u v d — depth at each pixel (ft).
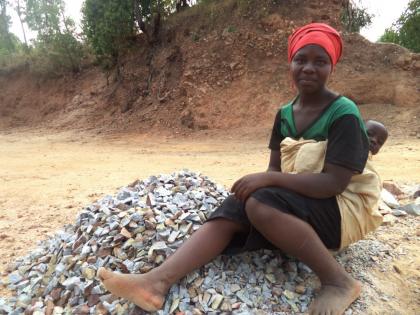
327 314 7.59
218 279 8.50
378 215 9.09
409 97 42.80
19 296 9.32
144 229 9.48
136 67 59.06
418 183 17.97
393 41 59.26
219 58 50.08
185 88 50.34
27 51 79.92
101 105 61.05
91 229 10.02
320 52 8.46
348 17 52.01
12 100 74.28
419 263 10.12
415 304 8.61
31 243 12.67
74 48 71.10
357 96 44.73
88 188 20.56
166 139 43.65
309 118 8.85
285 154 9.09
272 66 47.67
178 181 11.84
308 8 50.01
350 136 8.13
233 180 20.79
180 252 8.13
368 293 8.68
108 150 37.32
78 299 8.55
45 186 21.57
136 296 7.50
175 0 59.47
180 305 7.89
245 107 45.91
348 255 10.16
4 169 28.04
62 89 70.90
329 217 8.36
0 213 16.46
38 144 44.55
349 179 8.20
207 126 45.68
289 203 7.91
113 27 56.49
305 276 9.07
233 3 52.70
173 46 55.36
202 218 9.92
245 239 8.92
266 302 8.28
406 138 34.83
